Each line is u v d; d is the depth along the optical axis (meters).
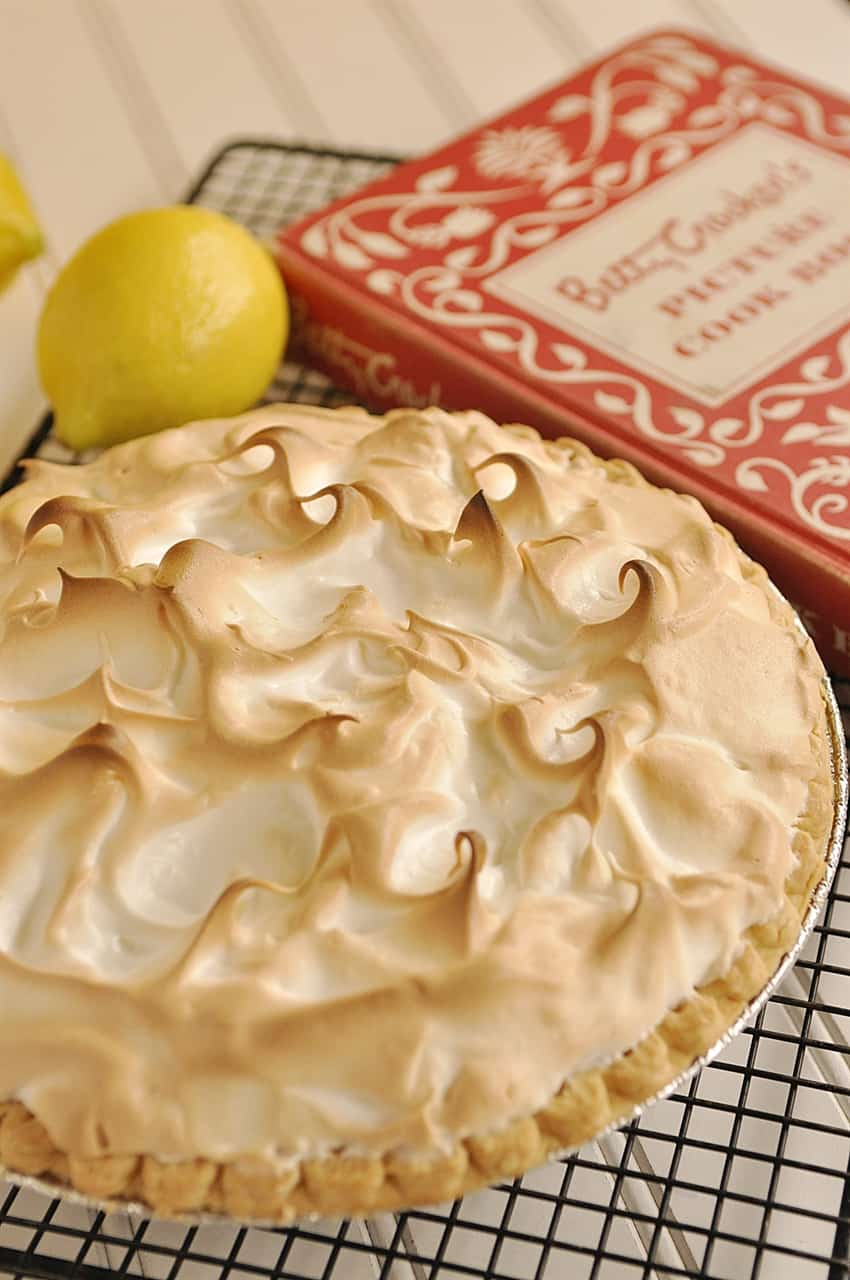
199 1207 0.84
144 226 1.03
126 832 0.86
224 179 1.18
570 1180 0.89
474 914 0.85
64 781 0.87
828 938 0.94
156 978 0.84
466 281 1.06
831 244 1.07
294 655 0.89
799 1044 0.90
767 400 1.01
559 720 0.89
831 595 0.97
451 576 0.92
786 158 1.10
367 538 0.92
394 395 1.07
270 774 0.87
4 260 1.08
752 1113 0.88
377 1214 0.84
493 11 1.27
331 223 1.09
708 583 0.92
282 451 0.94
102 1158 0.84
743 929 0.87
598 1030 0.85
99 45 1.25
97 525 0.92
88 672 0.90
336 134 1.20
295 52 1.25
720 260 1.06
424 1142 0.83
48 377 1.03
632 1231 0.88
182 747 0.88
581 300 1.05
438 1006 0.84
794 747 0.90
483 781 0.88
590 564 0.92
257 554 0.92
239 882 0.85
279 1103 0.84
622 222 1.08
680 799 0.88
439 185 1.10
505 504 0.94
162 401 1.02
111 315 1.01
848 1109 0.90
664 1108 0.91
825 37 1.24
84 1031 0.84
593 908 0.86
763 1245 0.85
